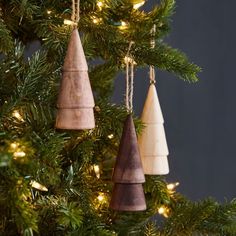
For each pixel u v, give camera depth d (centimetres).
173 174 148
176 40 147
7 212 89
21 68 92
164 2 101
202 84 147
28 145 84
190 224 102
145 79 147
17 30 102
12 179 82
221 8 147
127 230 102
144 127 98
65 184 92
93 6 97
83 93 88
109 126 95
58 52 95
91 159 100
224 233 103
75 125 88
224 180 148
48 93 92
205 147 148
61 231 91
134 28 100
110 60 104
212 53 147
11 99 89
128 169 92
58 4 97
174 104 148
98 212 99
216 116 148
